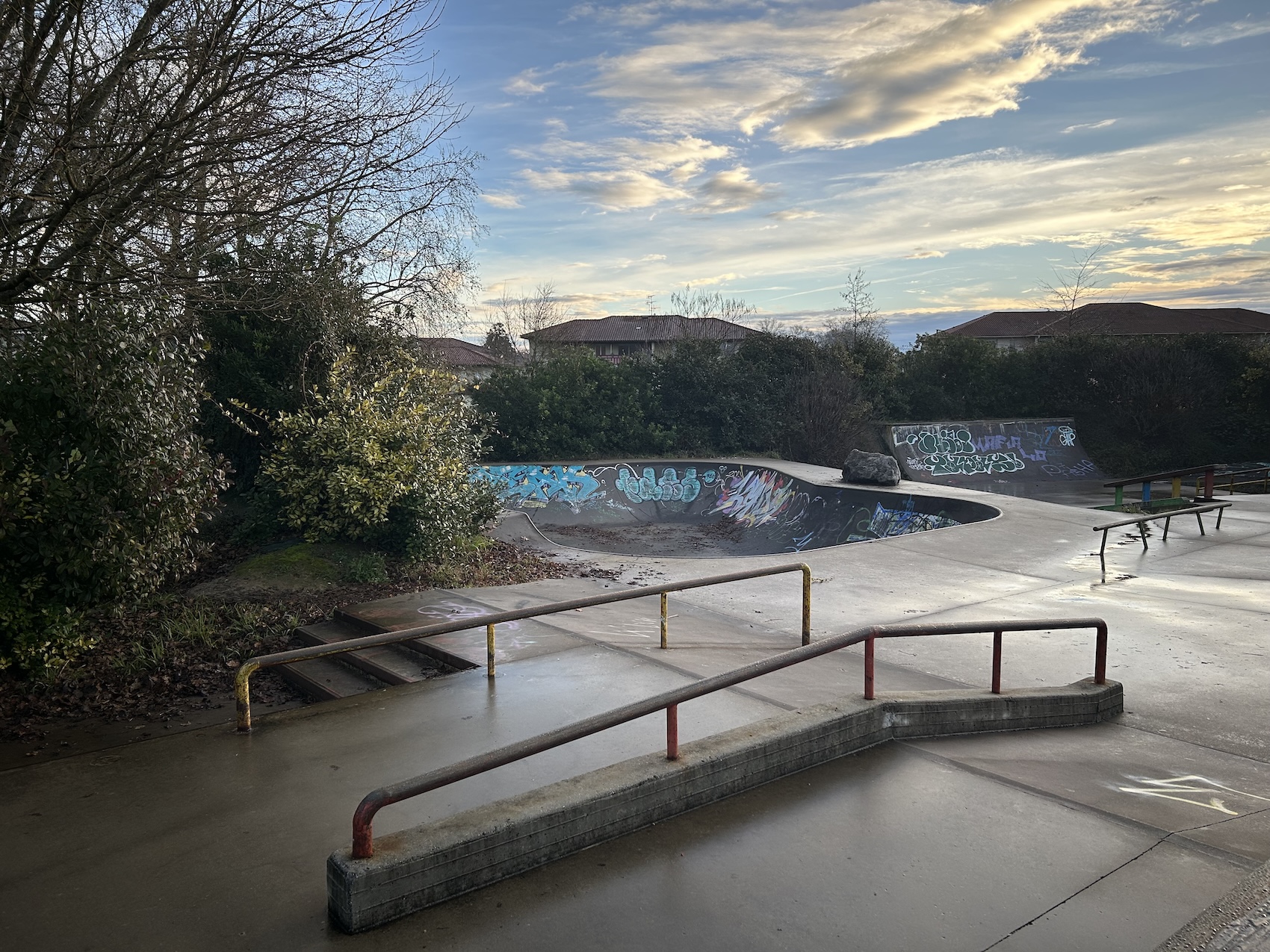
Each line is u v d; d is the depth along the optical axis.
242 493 12.70
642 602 8.80
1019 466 28.33
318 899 3.11
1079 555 11.54
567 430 23.41
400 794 2.96
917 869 3.28
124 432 6.69
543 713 5.20
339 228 11.19
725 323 41.28
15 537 6.13
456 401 13.14
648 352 28.61
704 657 6.47
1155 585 9.66
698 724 4.91
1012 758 4.52
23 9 6.01
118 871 3.37
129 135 6.65
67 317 7.07
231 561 10.22
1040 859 3.36
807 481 18.84
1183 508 12.75
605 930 2.86
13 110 5.93
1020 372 31.17
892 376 30.08
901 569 10.59
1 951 2.82
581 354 25.58
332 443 10.41
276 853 3.49
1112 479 27.03
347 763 4.49
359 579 9.37
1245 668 6.43
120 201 6.71
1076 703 5.20
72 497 6.29
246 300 9.12
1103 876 3.23
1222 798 4.06
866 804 3.88
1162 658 6.70
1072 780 4.23
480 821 3.23
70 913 3.06
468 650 6.64
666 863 3.33
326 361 12.18
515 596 8.83
